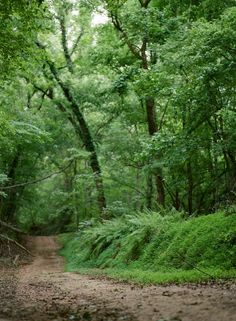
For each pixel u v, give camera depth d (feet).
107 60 85.51
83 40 99.86
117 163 99.04
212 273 41.19
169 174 77.41
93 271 69.10
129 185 102.94
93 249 85.76
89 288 44.27
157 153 63.72
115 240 79.41
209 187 74.69
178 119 78.02
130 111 95.91
